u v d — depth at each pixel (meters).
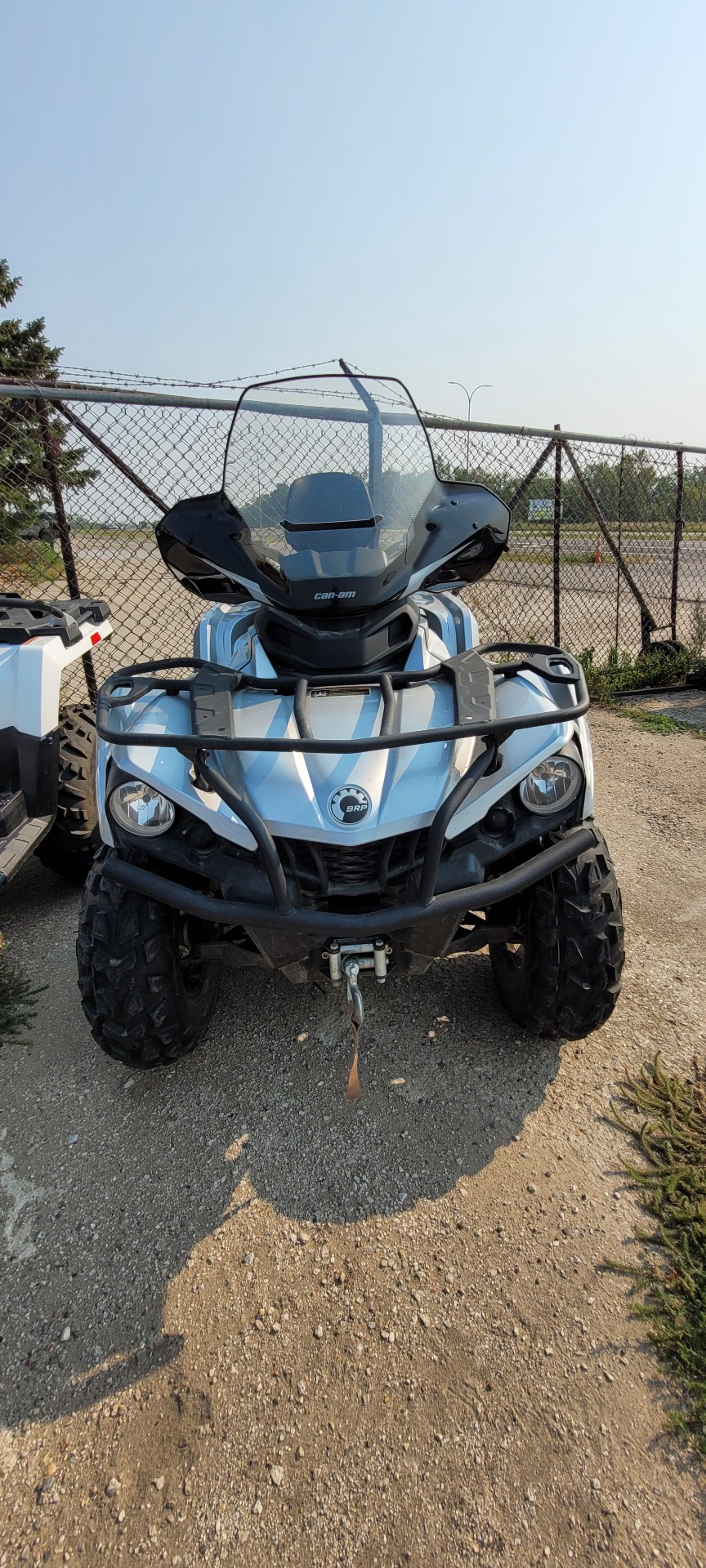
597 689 6.87
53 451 5.02
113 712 2.29
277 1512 1.50
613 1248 1.97
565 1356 1.73
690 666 7.48
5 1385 1.74
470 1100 2.44
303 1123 2.38
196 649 2.84
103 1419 1.67
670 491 7.93
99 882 2.29
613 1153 2.23
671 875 3.73
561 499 6.85
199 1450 1.60
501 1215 2.06
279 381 3.04
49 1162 2.29
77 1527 1.50
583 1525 1.45
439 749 2.21
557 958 2.29
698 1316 1.79
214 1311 1.87
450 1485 1.52
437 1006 2.85
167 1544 1.46
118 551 5.75
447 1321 1.82
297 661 2.49
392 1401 1.66
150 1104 2.48
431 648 2.58
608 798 4.68
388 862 2.08
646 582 12.41
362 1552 1.43
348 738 2.17
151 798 2.11
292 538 2.57
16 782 3.34
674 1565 1.38
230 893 2.04
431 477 2.95
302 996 2.94
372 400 3.01
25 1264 2.00
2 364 22.31
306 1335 1.81
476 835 2.18
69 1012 2.94
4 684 3.30
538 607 9.66
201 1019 2.54
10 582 5.93
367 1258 1.97
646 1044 2.64
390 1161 2.24
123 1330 1.84
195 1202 2.15
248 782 2.14
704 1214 2.02
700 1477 1.51
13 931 3.54
